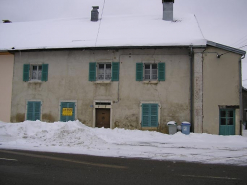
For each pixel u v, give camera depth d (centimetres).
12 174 588
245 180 570
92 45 1518
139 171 634
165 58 1511
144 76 1540
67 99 1590
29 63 1658
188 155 860
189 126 1373
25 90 1647
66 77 1605
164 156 838
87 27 1861
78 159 766
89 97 1566
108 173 611
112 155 841
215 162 758
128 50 1549
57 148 951
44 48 1577
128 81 1534
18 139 1099
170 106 1481
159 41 1474
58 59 1628
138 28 1736
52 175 585
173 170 652
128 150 939
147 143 1118
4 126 1260
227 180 568
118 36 1627
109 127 1540
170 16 1842
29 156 801
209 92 1411
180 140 1212
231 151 943
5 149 922
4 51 1647
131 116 1512
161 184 530
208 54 1427
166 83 1497
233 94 1405
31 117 1620
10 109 1650
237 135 1342
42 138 1111
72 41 1619
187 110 1463
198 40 1416
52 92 1612
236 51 1411
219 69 1418
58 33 1806
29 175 582
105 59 1569
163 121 1482
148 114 1498
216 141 1188
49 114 1600
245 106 2938
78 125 1282
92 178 565
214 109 1402
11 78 1673
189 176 596
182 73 1488
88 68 1585
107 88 1552
